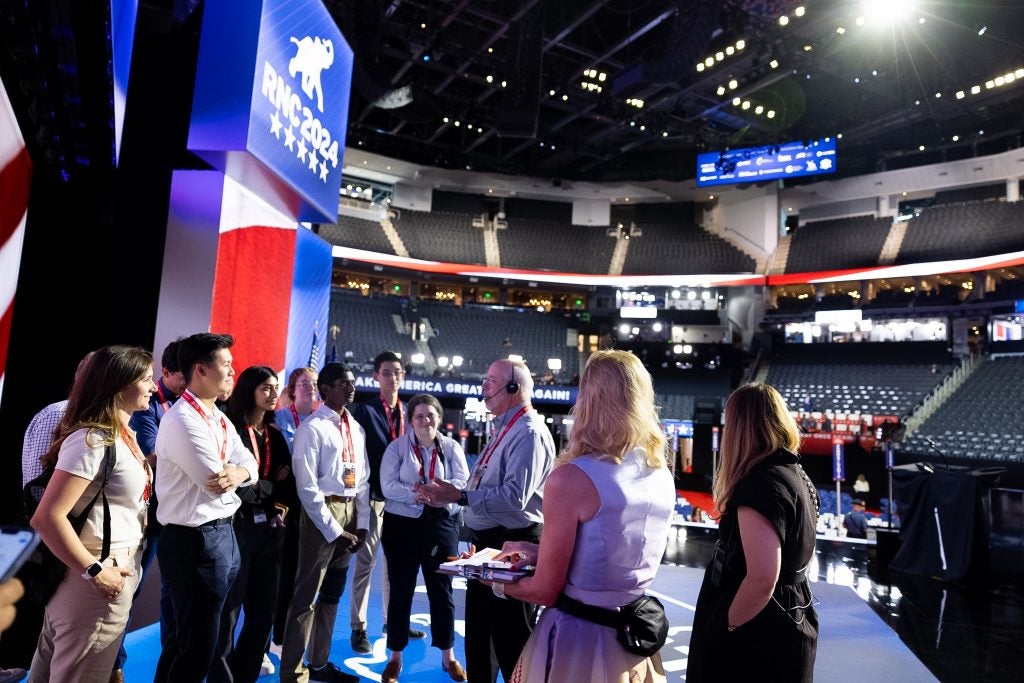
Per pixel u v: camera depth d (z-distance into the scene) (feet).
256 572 10.84
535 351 89.61
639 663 5.79
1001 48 57.26
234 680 10.69
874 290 88.22
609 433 5.94
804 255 90.48
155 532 12.65
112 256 16.30
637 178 96.53
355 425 13.10
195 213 16.40
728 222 97.60
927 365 73.41
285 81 17.17
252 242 18.37
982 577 24.38
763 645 6.52
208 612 8.89
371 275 96.84
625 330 92.17
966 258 77.36
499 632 9.64
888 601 21.85
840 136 77.46
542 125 80.43
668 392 79.87
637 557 5.76
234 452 9.92
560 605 5.73
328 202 20.74
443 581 12.51
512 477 9.64
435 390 67.05
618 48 58.80
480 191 102.12
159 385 12.57
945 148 81.30
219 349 9.31
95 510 7.19
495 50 61.52
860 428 66.13
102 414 7.36
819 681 13.91
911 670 14.93
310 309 21.97
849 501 52.08
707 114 73.00
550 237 102.37
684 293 96.89
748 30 54.95
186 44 17.24
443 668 13.03
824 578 25.41
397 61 69.36
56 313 15.56
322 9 19.57
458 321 91.45
